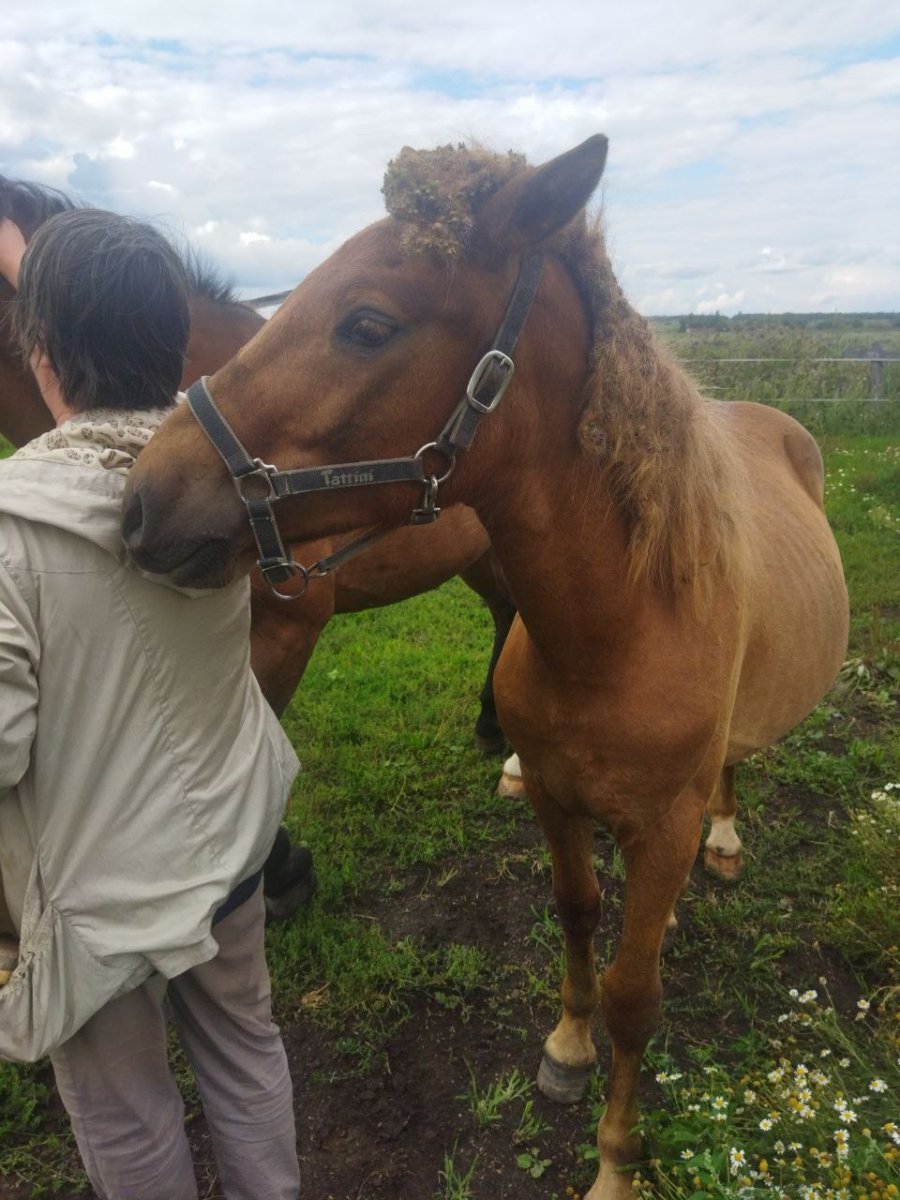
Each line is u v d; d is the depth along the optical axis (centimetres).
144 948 129
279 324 138
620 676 168
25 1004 127
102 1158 147
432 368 140
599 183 140
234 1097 162
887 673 431
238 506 136
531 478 156
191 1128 220
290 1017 250
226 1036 160
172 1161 152
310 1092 228
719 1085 207
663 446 157
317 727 389
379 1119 220
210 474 134
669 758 172
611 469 158
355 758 366
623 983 186
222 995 156
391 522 150
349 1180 206
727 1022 243
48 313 123
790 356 1328
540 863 307
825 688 274
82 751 124
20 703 116
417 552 292
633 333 156
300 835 320
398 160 141
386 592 295
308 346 136
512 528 161
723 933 277
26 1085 225
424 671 445
